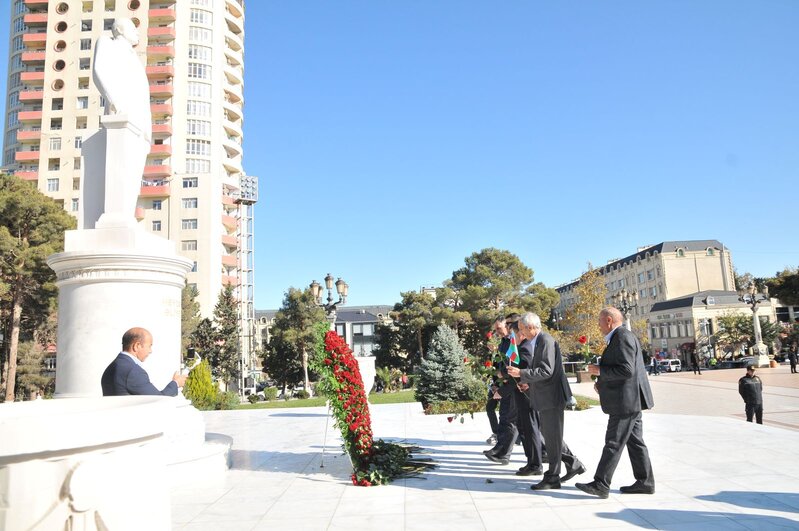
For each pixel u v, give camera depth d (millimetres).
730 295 65812
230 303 51531
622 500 4836
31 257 30422
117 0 64375
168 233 60844
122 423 2039
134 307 6715
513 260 46531
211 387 16891
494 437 7715
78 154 60562
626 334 4961
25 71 65812
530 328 5820
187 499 5312
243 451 8203
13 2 67625
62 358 6742
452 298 48469
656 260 74438
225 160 69000
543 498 4977
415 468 6320
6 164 64375
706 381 27781
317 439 9336
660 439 7887
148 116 7949
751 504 4582
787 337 56688
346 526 4359
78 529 1923
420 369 13562
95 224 7055
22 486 1842
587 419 10547
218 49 68562
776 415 13109
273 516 4688
